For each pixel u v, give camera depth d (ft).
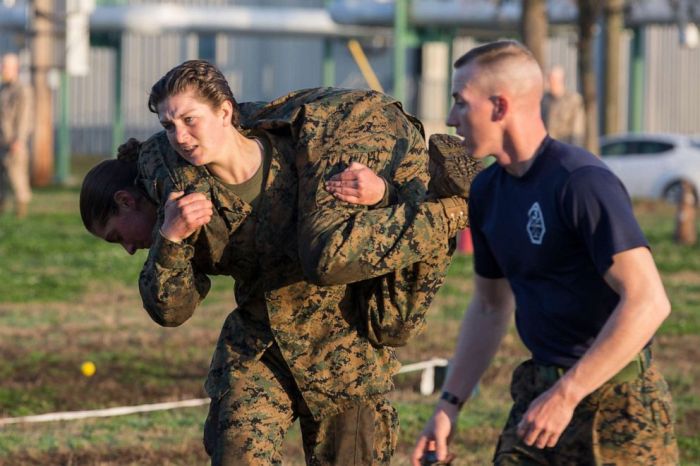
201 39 314.96
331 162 31.76
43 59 200.03
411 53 285.64
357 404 33.73
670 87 314.14
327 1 253.85
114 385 64.59
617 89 212.64
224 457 32.42
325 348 33.32
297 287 32.94
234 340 33.78
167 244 31.40
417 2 214.07
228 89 31.68
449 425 32.71
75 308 89.04
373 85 242.99
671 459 29.89
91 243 127.95
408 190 32.48
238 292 34.04
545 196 29.17
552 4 214.48
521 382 31.24
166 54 317.83
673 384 65.10
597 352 27.81
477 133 29.58
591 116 167.53
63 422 57.00
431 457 32.73
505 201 30.22
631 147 194.29
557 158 29.17
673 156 191.62
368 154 32.07
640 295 27.76
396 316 33.01
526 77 29.32
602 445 29.58
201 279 33.37
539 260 29.63
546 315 30.01
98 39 244.63
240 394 33.12
